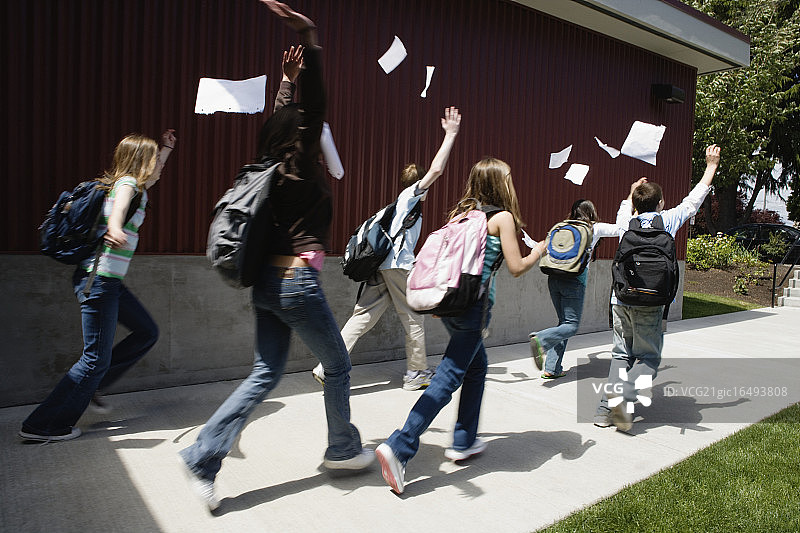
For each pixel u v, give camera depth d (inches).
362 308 194.5
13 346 161.3
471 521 112.6
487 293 128.6
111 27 172.1
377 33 225.9
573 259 200.7
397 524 110.4
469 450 139.0
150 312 181.8
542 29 286.2
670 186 370.3
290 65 127.6
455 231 123.3
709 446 155.2
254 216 102.2
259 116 199.2
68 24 165.9
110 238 127.0
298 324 111.0
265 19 198.5
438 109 246.8
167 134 163.2
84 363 140.0
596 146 318.0
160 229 182.5
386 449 119.8
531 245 212.7
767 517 114.9
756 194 1016.2
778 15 846.5
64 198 135.8
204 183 189.9
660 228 161.3
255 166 108.6
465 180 258.5
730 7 765.3
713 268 606.9
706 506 119.1
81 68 167.9
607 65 320.2
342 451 125.7
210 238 104.3
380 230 181.6
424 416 122.9
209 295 191.8
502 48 269.4
